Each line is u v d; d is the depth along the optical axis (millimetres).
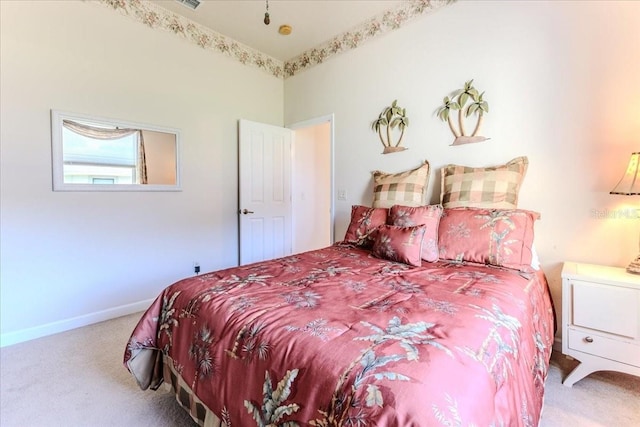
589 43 1827
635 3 1688
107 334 2305
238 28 3104
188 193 3080
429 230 1970
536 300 1485
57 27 2268
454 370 742
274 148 3756
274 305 1170
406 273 1625
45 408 1496
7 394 1597
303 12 2801
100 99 2482
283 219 3896
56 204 2312
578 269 1724
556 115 1956
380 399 668
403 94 2705
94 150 2475
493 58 2193
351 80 3121
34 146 2205
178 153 2977
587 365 1607
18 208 2160
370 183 3002
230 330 1098
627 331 1491
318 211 4496
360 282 1461
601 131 1810
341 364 793
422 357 775
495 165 2201
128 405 1527
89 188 2453
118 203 2623
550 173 1989
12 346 2111
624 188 1595
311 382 807
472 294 1264
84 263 2457
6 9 2070
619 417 1411
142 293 2793
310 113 3572
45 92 2232
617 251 1790
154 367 1507
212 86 3217
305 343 901
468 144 2330
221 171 3344
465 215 1967
